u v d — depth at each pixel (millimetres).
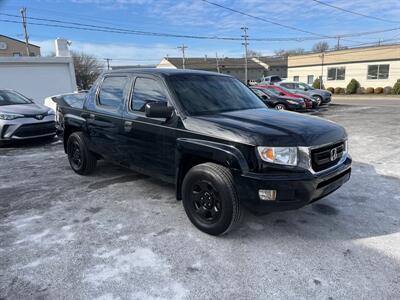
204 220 3508
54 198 4586
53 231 3617
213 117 3582
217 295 2564
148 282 2727
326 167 3311
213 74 4617
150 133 3945
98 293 2592
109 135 4656
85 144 5320
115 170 5863
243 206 3260
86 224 3779
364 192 4699
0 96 8789
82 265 2965
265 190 2996
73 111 5508
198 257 3086
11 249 3246
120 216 3982
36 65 16453
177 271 2873
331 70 37719
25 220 3898
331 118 13242
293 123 3451
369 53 33625
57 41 18672
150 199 4508
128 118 4273
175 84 3947
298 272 2842
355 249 3197
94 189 4926
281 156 3025
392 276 2771
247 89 4848
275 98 15414
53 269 2904
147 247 3270
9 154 7418
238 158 3082
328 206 4219
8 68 15641
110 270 2891
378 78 33281
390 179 5262
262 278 2768
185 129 3545
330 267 2908
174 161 3730
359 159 6523
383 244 3287
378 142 8102
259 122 3420
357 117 13461
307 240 3381
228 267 2926
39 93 16750
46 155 7289
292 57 42844
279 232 3553
